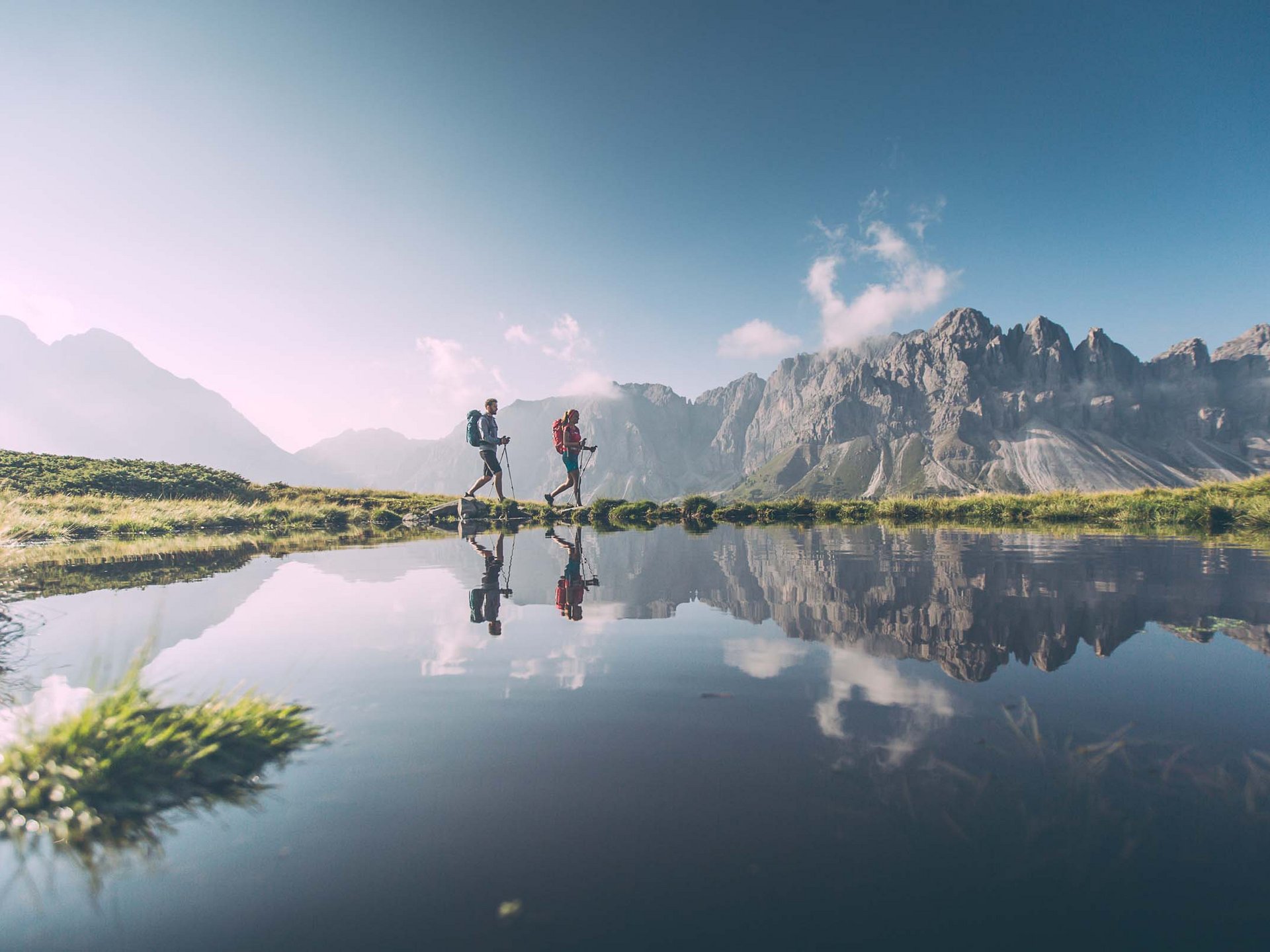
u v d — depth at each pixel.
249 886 1.39
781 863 1.41
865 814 1.60
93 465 23.23
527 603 4.79
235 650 3.37
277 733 2.16
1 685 2.68
